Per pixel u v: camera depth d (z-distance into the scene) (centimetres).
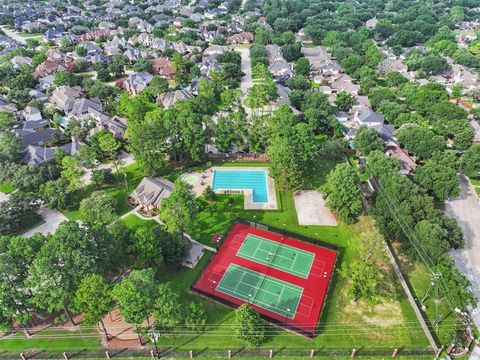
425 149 12288
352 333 7294
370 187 11525
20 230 9950
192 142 12188
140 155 11431
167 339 7194
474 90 17462
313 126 13862
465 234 9838
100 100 17188
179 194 8775
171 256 8344
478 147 11844
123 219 10231
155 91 17312
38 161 12188
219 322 7488
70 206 10850
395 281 8412
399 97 17075
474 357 6900
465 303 7281
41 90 18625
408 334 7275
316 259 9044
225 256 9119
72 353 6969
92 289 6412
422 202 9256
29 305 6844
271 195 11294
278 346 7050
